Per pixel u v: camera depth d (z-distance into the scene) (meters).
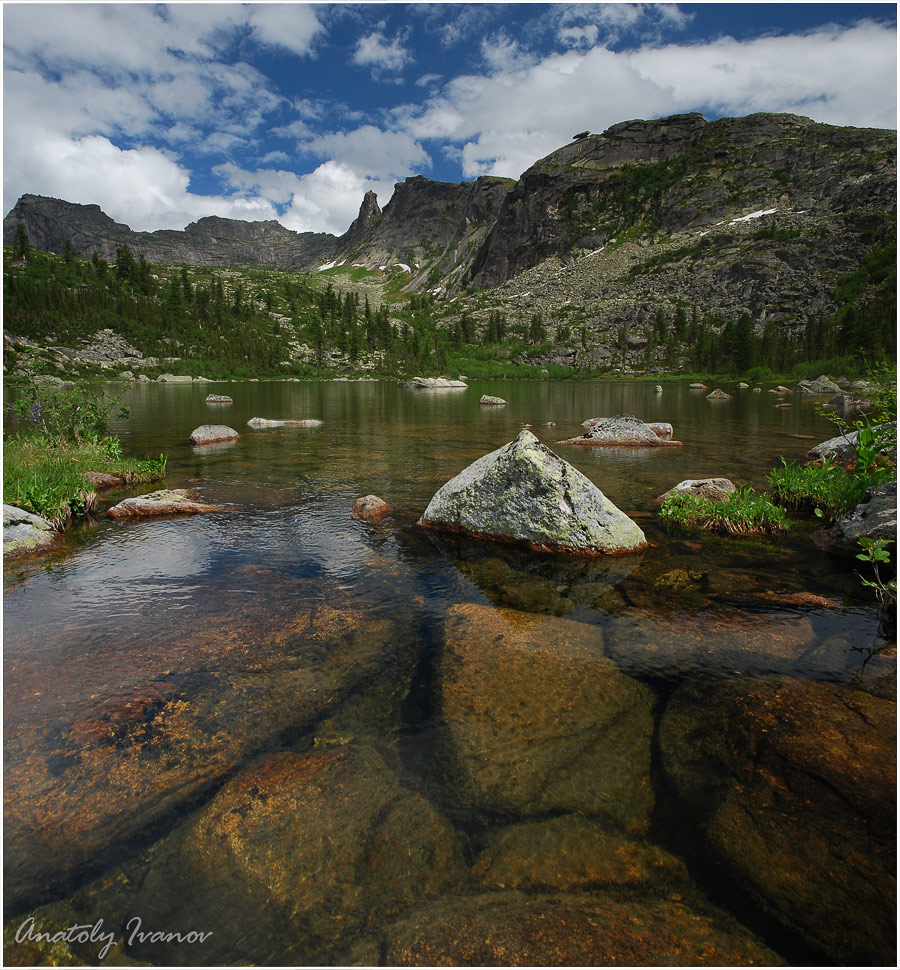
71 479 9.10
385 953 2.07
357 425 22.44
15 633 4.59
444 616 4.96
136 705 3.56
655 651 4.30
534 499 7.08
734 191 171.12
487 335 132.38
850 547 6.67
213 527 7.90
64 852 2.48
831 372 70.38
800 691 3.72
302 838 2.57
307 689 3.77
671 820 2.68
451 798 2.82
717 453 14.45
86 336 90.62
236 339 106.12
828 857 2.42
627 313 128.25
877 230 117.69
